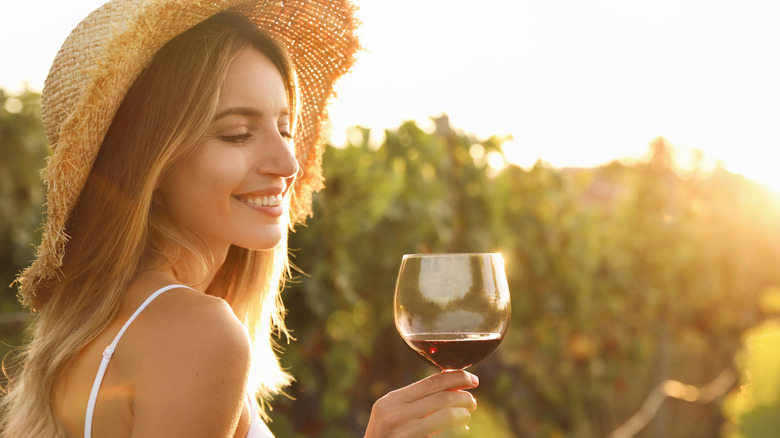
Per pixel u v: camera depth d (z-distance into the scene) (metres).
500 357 6.25
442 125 5.85
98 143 1.64
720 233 10.09
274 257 2.25
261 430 1.87
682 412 9.25
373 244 4.81
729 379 9.27
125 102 1.70
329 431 4.26
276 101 1.79
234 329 1.50
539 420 6.99
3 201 5.48
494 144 5.96
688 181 10.25
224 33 1.72
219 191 1.72
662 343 9.32
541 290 6.96
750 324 10.54
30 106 5.90
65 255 1.72
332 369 4.29
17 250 5.49
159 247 1.72
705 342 10.52
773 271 10.53
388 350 4.95
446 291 1.71
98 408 1.51
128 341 1.51
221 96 1.71
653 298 8.98
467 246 5.79
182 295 1.55
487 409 6.09
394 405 1.65
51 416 1.63
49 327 1.72
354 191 4.60
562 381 7.39
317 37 2.25
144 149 1.68
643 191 9.34
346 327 4.41
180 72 1.69
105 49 1.58
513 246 6.61
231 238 1.77
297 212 2.45
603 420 8.43
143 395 1.45
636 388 9.87
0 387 2.01
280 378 2.43
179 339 1.47
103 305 1.58
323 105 2.38
